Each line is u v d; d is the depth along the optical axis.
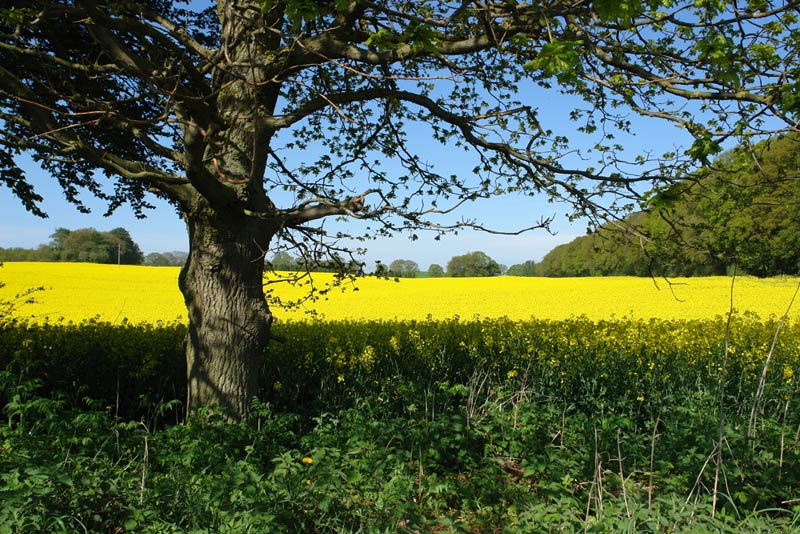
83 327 10.95
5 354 8.26
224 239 6.25
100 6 5.22
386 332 11.52
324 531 3.97
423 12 4.83
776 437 5.53
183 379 8.53
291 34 4.22
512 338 10.00
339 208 5.09
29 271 34.72
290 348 9.09
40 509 3.54
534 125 5.86
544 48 3.00
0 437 5.14
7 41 6.59
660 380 8.39
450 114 6.09
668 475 5.30
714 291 30.48
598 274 59.94
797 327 12.27
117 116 4.29
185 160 5.10
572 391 8.42
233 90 6.14
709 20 4.66
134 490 4.16
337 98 6.22
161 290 27.44
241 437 5.41
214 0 5.74
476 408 7.07
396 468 4.80
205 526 3.87
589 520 3.94
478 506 4.61
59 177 9.08
